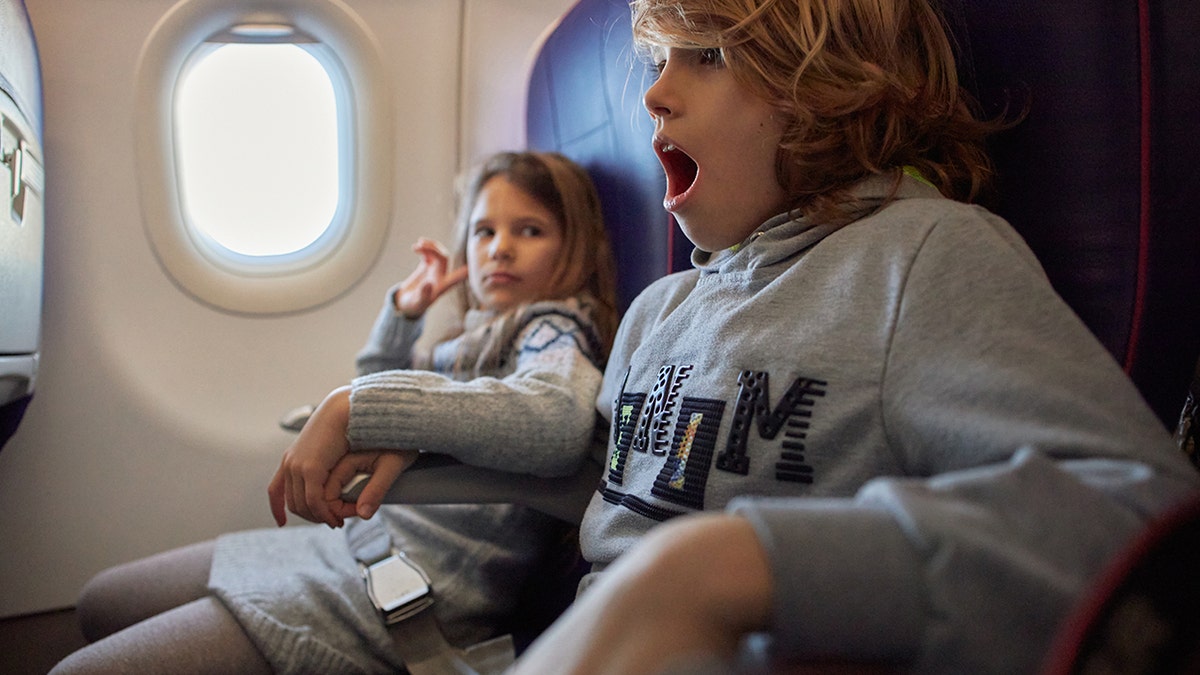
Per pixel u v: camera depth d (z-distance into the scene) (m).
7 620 1.67
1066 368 0.58
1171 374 0.77
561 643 0.38
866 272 0.72
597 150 1.35
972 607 0.41
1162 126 0.75
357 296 1.88
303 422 1.30
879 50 0.82
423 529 1.23
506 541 1.21
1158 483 0.47
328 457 0.96
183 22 1.72
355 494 0.96
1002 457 0.56
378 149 1.85
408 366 1.65
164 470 1.76
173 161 1.75
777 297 0.77
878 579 0.41
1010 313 0.63
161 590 1.28
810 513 0.43
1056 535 0.44
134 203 1.74
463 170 1.92
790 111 0.79
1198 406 0.78
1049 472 0.47
